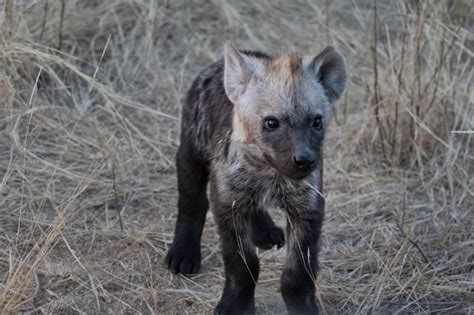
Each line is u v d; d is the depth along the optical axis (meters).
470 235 9.97
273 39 14.12
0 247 9.48
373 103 11.84
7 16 12.02
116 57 13.53
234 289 8.39
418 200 10.79
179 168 9.37
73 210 10.29
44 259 9.27
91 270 9.21
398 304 8.79
